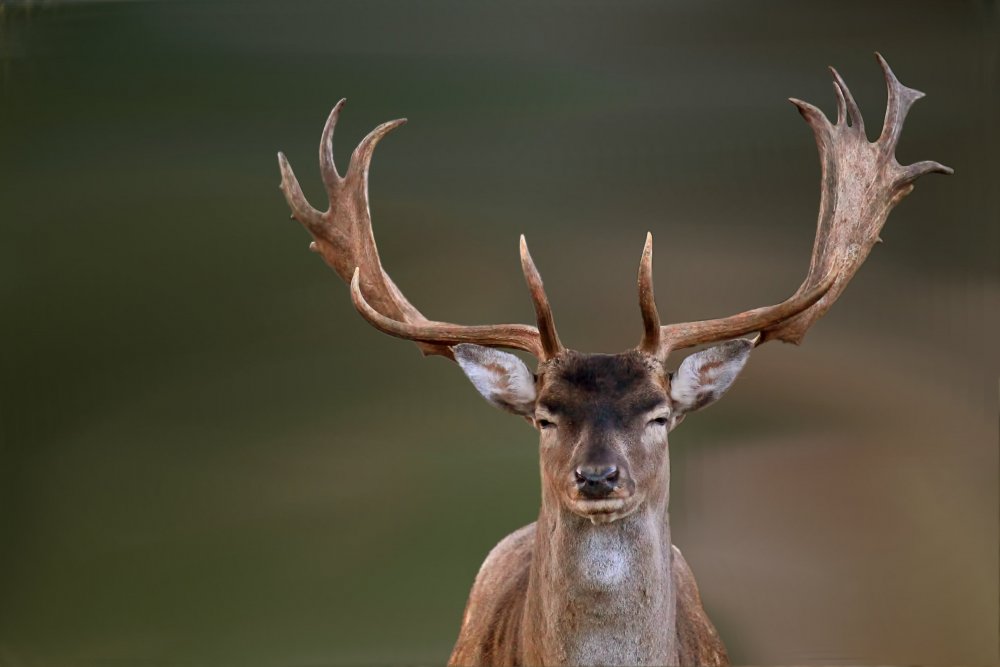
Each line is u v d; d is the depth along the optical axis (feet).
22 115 131.34
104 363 110.93
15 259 119.85
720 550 81.92
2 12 130.31
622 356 38.52
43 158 129.49
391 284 46.73
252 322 115.55
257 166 128.06
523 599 42.27
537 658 38.11
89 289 118.32
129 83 132.67
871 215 47.09
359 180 47.32
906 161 119.55
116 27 132.98
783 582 77.46
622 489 35.12
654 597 37.11
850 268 46.06
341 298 118.93
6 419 103.60
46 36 133.08
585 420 36.60
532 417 39.75
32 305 114.62
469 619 47.26
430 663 72.84
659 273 111.86
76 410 106.63
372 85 132.98
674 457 93.45
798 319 45.50
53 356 111.55
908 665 68.69
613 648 36.81
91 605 82.02
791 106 128.26
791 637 73.26
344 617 79.10
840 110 48.03
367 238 46.96
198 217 123.65
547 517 37.68
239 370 109.81
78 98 132.46
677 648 40.16
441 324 43.60
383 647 74.64
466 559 84.79
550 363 38.86
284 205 125.29
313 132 130.00
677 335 41.96
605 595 36.58
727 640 73.26
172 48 132.67
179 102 130.52
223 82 132.98
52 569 86.69
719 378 39.52
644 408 37.04
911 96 48.91
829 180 46.62
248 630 78.43
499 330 42.45
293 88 130.82
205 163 128.88
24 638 77.66
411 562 83.82
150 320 114.01
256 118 130.93
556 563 36.99
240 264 121.08
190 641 76.33
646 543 36.83
